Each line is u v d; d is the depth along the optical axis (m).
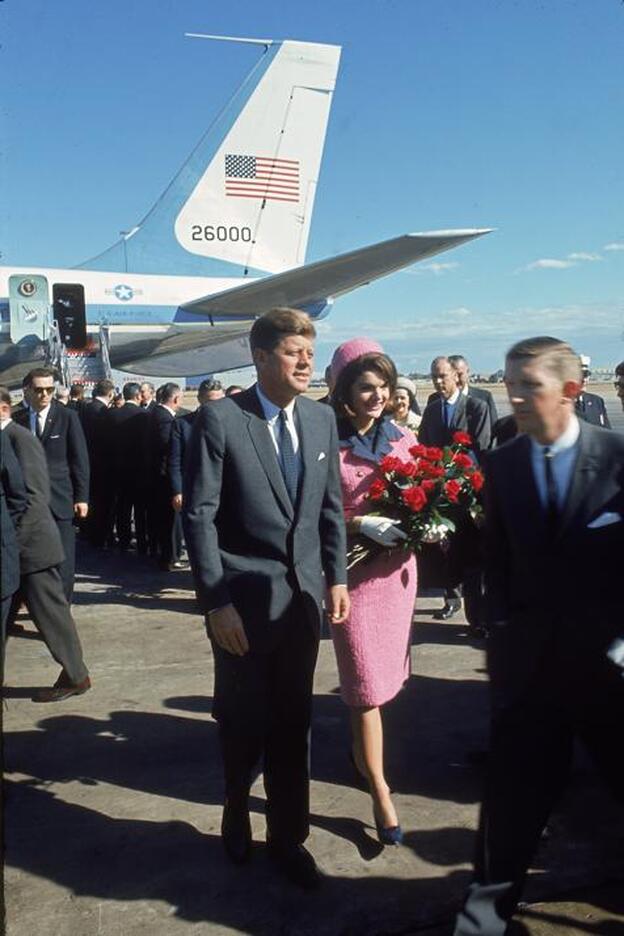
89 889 2.63
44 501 4.28
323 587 2.72
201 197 17.44
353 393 3.05
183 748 3.70
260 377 2.65
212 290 17.50
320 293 16.38
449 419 5.71
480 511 3.00
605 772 2.30
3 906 2.23
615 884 2.64
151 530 8.38
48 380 5.52
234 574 2.59
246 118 17.61
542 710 2.18
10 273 15.45
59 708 4.20
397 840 2.84
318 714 4.05
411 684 4.41
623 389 4.80
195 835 2.95
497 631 2.23
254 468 2.58
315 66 17.86
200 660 5.01
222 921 2.48
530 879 2.66
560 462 2.14
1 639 2.29
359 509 3.04
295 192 18.09
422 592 6.58
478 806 3.13
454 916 2.49
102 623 5.90
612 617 2.11
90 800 3.22
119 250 16.81
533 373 2.11
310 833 2.96
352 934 2.41
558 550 2.12
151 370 17.98
